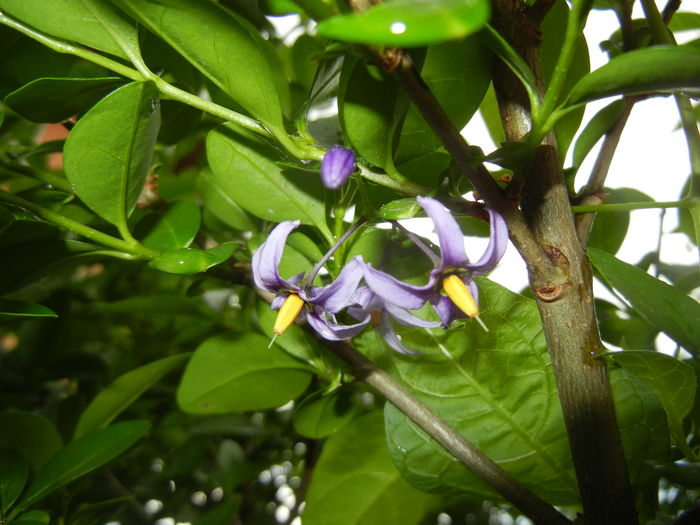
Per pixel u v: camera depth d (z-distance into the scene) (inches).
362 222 3.4
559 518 3.3
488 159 2.6
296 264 4.1
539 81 3.1
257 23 5.0
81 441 4.2
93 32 3.3
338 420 4.5
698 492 4.9
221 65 3.1
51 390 6.6
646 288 3.1
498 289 3.7
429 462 3.8
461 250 2.9
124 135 3.4
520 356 3.7
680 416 3.7
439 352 3.9
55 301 6.5
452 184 3.0
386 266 3.9
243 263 4.2
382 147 3.0
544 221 3.0
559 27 3.7
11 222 3.6
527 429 3.7
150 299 5.9
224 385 4.8
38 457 4.8
